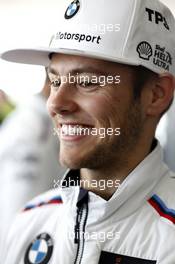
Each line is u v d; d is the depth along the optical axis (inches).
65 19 39.5
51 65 38.9
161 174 40.4
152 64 38.0
